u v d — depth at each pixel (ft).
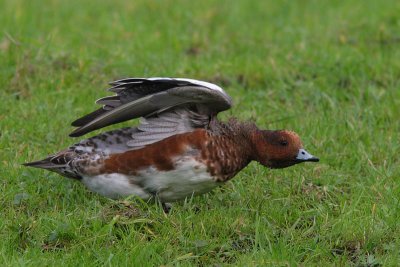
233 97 46.37
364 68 50.01
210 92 31.86
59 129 41.19
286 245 31.58
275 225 33.68
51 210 34.09
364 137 41.83
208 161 32.94
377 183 36.78
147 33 57.11
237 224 32.94
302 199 36.06
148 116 33.17
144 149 32.83
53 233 31.60
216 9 62.49
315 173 38.45
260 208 34.83
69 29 57.36
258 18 62.18
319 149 40.45
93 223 32.19
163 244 31.24
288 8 63.87
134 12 62.28
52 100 44.80
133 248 30.53
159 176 32.94
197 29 58.70
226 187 36.99
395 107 44.96
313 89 47.06
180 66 50.01
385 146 40.73
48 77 46.83
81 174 33.71
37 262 29.45
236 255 31.17
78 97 45.19
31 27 56.54
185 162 32.65
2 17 57.93
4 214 33.53
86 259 30.09
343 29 58.03
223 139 33.37
